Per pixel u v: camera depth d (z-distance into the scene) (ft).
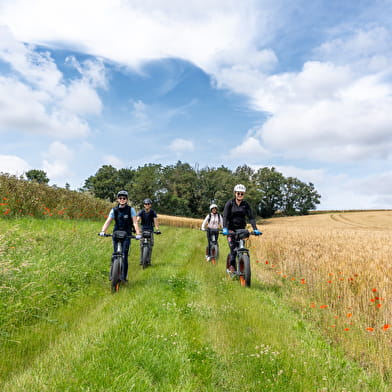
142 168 267.18
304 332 13.46
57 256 21.08
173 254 34.65
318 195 340.80
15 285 14.82
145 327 11.84
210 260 31.68
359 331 14.11
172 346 10.60
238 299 17.53
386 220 223.71
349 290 18.89
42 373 8.62
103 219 57.72
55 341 11.41
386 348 12.13
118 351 9.71
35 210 40.06
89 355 9.45
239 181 231.09
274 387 8.74
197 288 19.36
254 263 33.53
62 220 42.22
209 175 265.34
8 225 27.71
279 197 333.01
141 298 15.87
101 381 8.09
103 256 27.02
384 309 15.61
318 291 20.18
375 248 36.86
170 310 14.35
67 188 57.47
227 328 13.15
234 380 9.21
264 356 10.43
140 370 8.78
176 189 263.70
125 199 20.68
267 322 14.06
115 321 12.19
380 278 20.65
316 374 9.67
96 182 283.59
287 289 21.99
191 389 8.36
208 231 32.53
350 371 10.24
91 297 17.69
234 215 23.72
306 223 209.87
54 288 16.94
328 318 15.75
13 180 40.83
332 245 38.83
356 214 277.64
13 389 7.80
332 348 12.23
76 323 13.34
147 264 27.02
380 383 9.79
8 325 12.32
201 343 11.54
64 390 7.72
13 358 10.02
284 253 33.73
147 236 27.66
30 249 20.99
